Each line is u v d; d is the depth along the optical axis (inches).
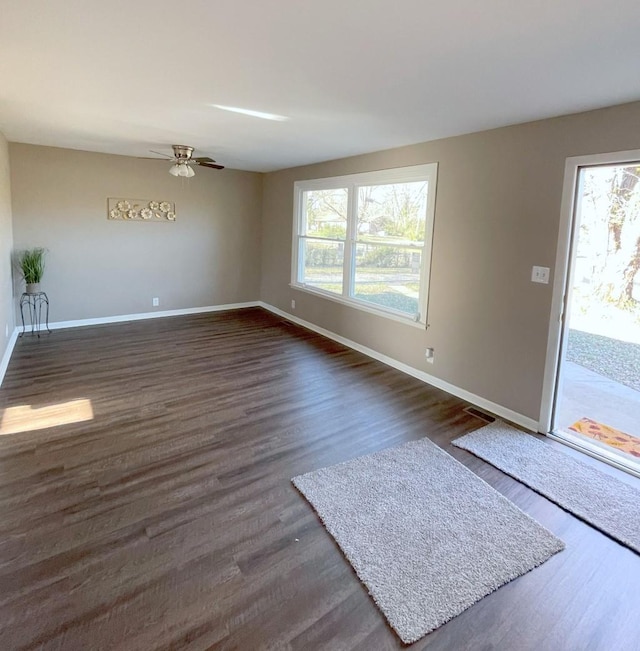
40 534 82.3
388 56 80.9
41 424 125.2
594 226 166.6
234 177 269.7
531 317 129.1
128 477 101.3
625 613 69.5
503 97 102.2
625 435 128.8
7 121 148.4
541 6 60.8
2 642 61.2
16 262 209.3
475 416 139.3
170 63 88.4
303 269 250.2
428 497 97.0
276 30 71.9
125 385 155.6
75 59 87.4
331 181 214.2
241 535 83.8
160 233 249.9
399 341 180.5
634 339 167.5
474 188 142.0
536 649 63.3
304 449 116.3
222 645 62.1
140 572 74.3
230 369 175.8
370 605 69.4
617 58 77.9
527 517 91.0
